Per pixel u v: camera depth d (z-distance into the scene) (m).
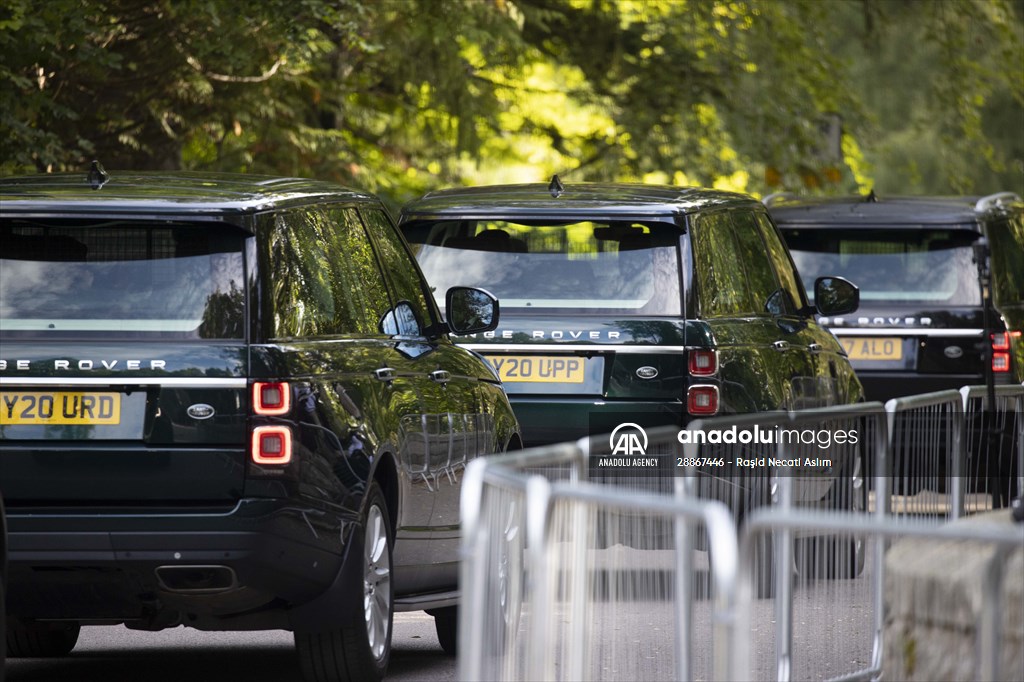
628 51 63.34
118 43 40.94
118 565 17.23
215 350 17.45
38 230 17.80
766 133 61.84
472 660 12.77
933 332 36.56
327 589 18.03
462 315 22.08
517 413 24.42
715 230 25.91
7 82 35.97
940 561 10.66
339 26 40.47
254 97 44.00
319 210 19.48
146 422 17.30
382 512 19.03
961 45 66.75
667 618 12.93
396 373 19.80
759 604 15.34
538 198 25.23
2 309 17.56
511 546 13.45
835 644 16.22
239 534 17.25
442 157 58.25
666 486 15.61
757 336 25.80
